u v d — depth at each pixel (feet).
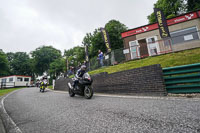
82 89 16.07
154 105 9.11
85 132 5.65
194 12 31.73
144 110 8.12
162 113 7.23
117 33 74.23
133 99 12.19
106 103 11.30
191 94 11.42
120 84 16.85
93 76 22.08
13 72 159.74
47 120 7.86
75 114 8.64
